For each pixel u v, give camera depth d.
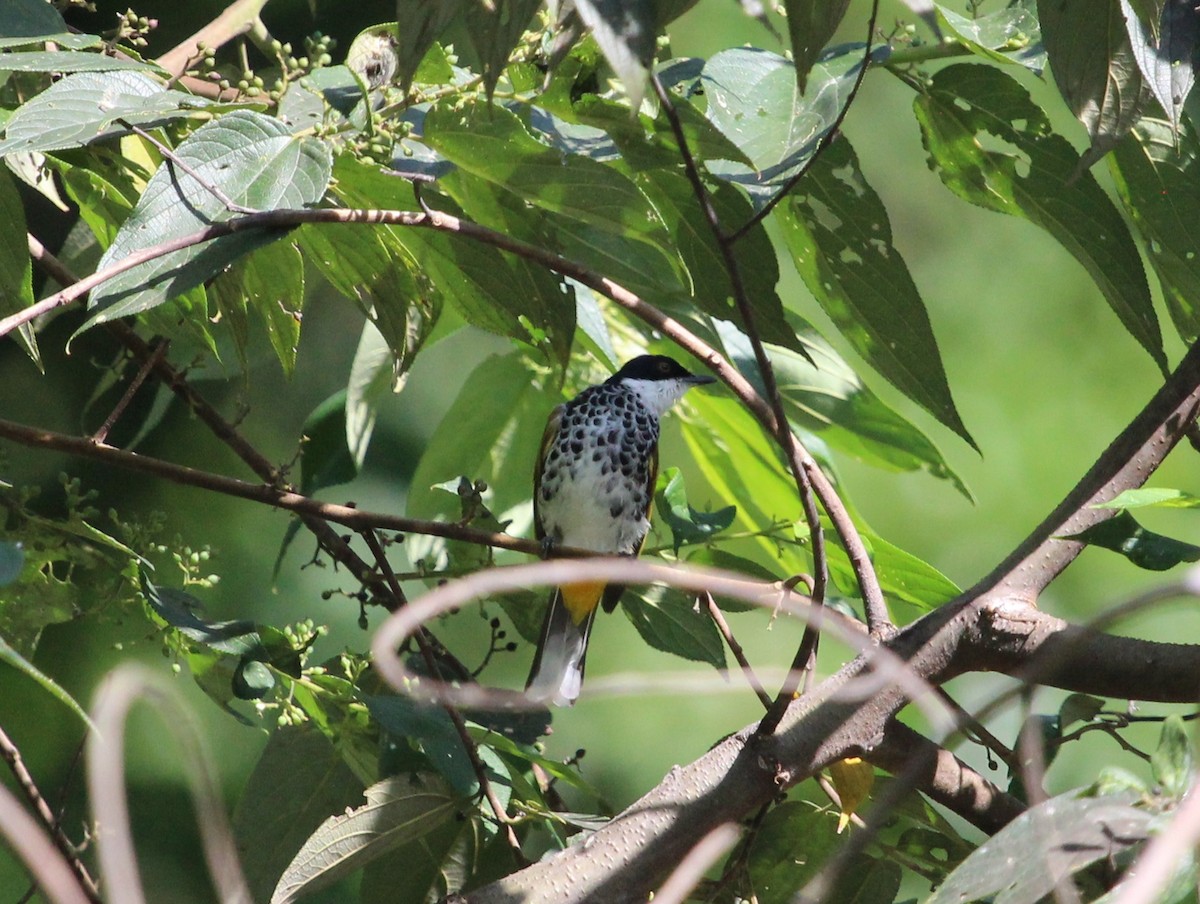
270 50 7.17
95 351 11.07
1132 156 6.08
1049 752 5.84
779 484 8.56
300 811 6.88
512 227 6.18
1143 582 13.77
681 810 5.53
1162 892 3.79
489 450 8.74
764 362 4.87
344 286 6.66
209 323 7.55
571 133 6.12
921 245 15.27
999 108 6.17
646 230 5.76
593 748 13.61
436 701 6.05
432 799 6.19
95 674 10.95
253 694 5.88
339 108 5.96
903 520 14.38
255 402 12.48
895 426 8.12
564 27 4.32
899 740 5.89
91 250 7.88
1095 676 5.57
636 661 13.94
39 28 5.87
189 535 12.12
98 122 5.13
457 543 7.61
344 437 7.81
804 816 6.36
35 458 11.44
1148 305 6.24
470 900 5.39
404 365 6.73
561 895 5.40
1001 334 15.02
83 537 6.25
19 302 6.11
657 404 8.88
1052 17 5.04
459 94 5.39
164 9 11.05
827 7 4.14
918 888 9.62
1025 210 6.48
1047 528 5.86
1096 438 14.70
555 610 8.22
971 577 14.27
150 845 11.93
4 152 4.96
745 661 6.70
